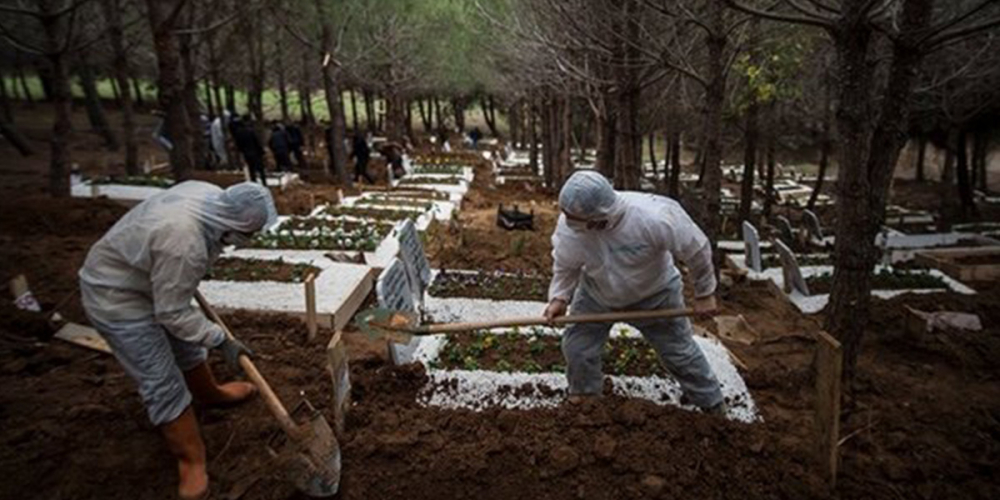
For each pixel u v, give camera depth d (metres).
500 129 45.19
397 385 4.15
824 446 3.29
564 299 3.81
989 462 3.56
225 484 3.28
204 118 17.98
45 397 3.96
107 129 20.50
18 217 8.38
